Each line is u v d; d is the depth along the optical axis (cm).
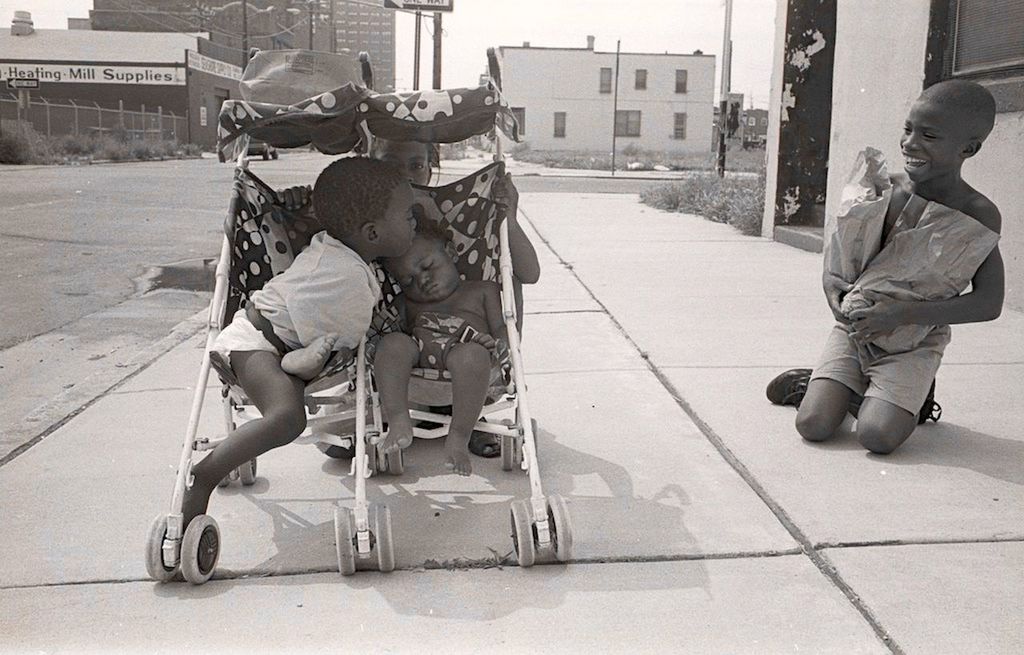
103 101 5388
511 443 359
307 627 251
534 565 285
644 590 269
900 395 374
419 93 288
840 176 928
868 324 373
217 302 304
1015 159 648
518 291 370
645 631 247
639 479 354
